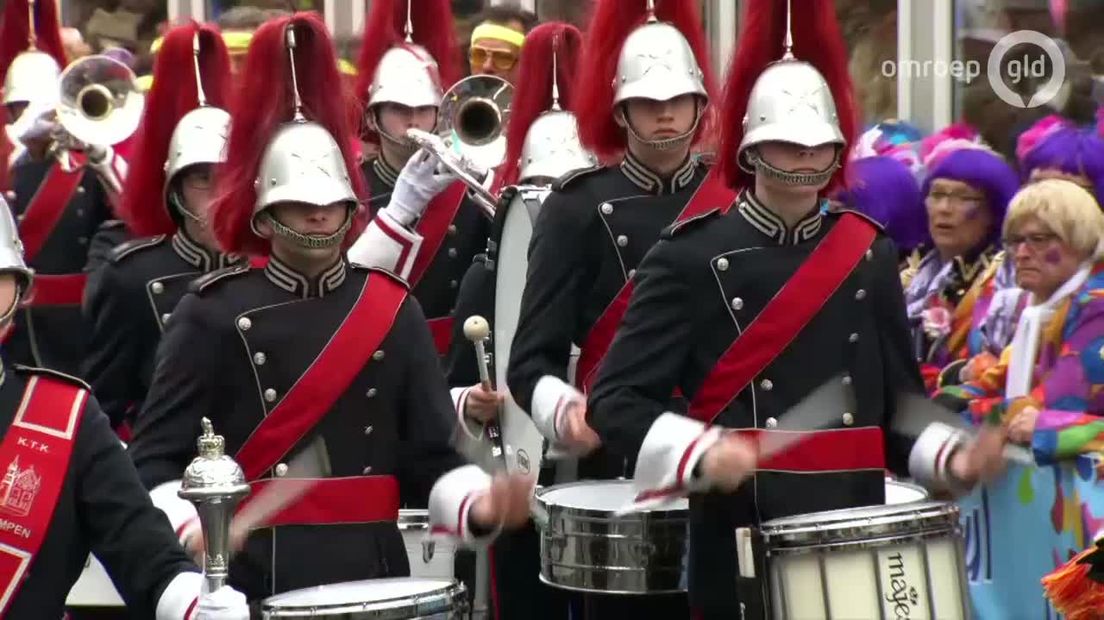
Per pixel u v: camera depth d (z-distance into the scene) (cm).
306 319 2011
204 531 1700
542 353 2464
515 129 2944
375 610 1806
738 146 2127
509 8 3509
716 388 2058
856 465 2053
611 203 2494
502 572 2655
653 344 2064
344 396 2000
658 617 2402
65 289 3462
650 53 2420
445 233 2930
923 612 1886
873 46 3419
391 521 2025
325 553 1981
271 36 2048
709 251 2066
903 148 3036
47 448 1705
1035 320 2475
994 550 2480
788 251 2067
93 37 4612
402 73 2964
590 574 2258
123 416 2617
